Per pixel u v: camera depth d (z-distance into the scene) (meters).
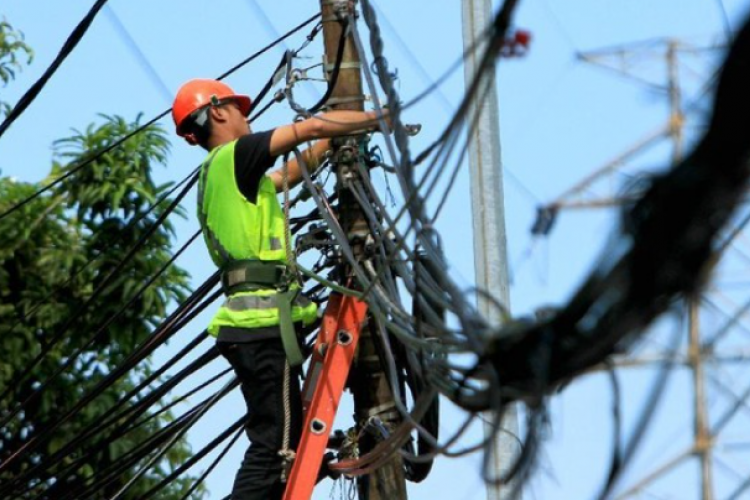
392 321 18.36
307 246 19.72
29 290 35.28
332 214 18.92
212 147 20.52
